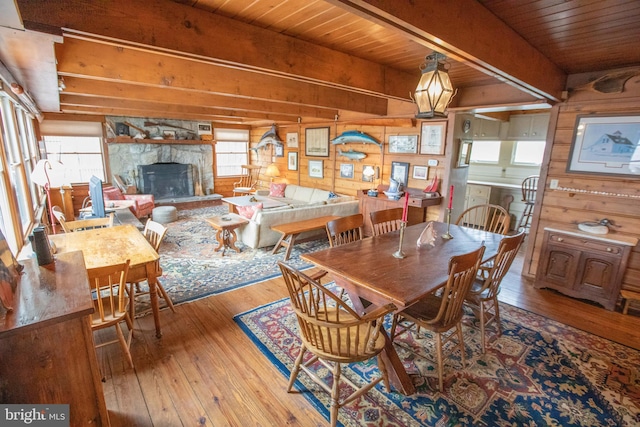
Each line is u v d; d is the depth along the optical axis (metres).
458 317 2.12
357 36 2.36
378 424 1.81
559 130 3.49
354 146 6.11
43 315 1.17
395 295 1.73
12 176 2.97
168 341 2.51
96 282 1.92
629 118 3.04
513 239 2.29
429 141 4.81
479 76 3.54
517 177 6.49
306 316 1.70
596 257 3.17
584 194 3.40
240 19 2.05
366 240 2.71
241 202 6.37
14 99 3.16
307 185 7.50
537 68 2.65
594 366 2.32
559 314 3.06
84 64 2.57
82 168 7.06
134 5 1.67
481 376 2.20
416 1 1.45
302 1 1.79
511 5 1.79
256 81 3.65
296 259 4.38
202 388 2.04
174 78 3.05
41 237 1.54
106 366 2.21
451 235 2.89
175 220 6.36
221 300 3.18
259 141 8.81
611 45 2.44
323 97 4.35
